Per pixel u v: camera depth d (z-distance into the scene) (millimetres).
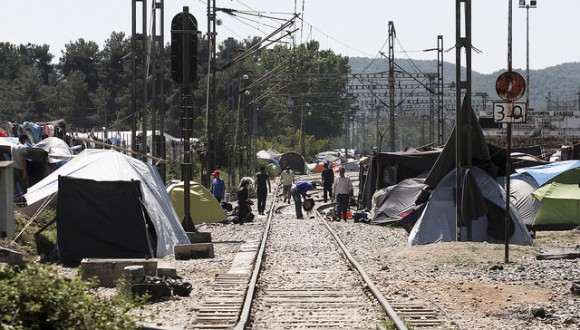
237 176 91750
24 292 10891
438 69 85250
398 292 19922
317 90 166625
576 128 109688
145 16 40781
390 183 47656
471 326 15891
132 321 12125
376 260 27281
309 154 174000
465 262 25906
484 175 33156
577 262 25594
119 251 27766
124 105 161125
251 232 39062
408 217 37094
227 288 20656
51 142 43438
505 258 26000
